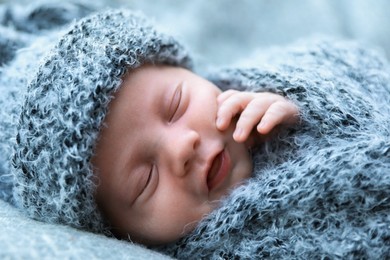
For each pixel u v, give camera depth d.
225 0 0.63
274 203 0.36
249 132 0.38
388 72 0.44
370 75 0.43
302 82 0.40
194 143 0.38
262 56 0.47
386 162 0.35
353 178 0.34
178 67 0.43
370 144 0.35
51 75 0.38
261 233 0.37
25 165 0.37
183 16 0.62
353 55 0.45
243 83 0.43
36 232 0.34
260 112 0.39
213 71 0.46
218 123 0.39
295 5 0.63
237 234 0.37
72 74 0.37
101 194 0.38
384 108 0.40
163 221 0.38
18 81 0.43
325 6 0.62
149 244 0.39
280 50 0.47
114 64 0.38
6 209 0.39
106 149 0.38
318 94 0.39
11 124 0.41
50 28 0.53
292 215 0.36
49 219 0.37
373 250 0.34
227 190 0.39
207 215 0.38
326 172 0.35
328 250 0.35
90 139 0.36
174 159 0.38
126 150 0.38
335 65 0.43
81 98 0.37
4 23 0.53
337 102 0.39
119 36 0.40
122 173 0.38
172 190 0.38
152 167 0.38
